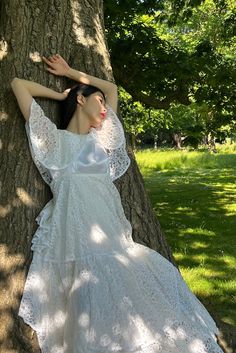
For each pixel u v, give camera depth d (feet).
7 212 8.98
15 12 9.78
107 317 7.86
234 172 59.16
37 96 9.39
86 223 8.41
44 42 9.87
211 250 21.74
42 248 8.49
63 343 8.12
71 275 8.17
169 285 8.68
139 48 28.43
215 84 30.96
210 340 8.70
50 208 8.88
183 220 28.63
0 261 8.73
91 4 11.00
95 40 10.82
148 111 53.78
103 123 9.62
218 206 33.76
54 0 10.12
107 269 8.16
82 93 9.41
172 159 70.08
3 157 9.24
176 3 34.06
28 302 8.31
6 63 9.63
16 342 8.38
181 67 28.89
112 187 9.23
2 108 9.45
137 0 29.40
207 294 16.20
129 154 10.79
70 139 9.02
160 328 8.11
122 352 7.77
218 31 42.78
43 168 9.04
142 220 10.47
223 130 42.29
